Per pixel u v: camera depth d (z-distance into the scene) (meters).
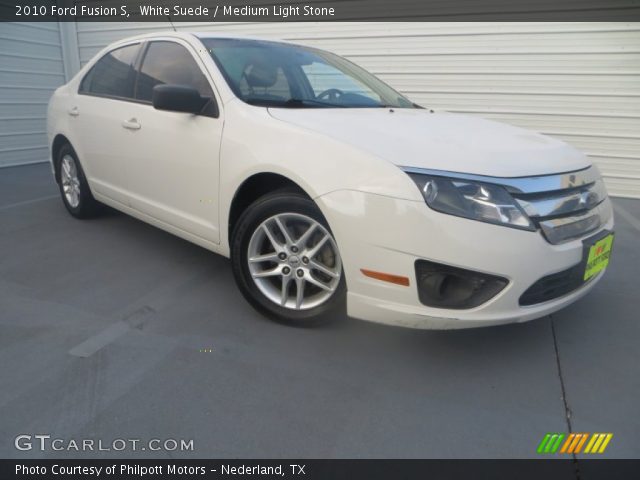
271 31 6.97
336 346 2.46
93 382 2.13
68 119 4.10
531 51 5.95
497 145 2.33
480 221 2.00
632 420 1.98
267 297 2.62
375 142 2.21
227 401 2.04
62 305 2.82
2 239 3.90
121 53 3.73
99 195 3.92
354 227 2.13
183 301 2.90
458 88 6.35
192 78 2.99
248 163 2.49
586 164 2.46
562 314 2.84
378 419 1.96
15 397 2.02
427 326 2.13
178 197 3.02
